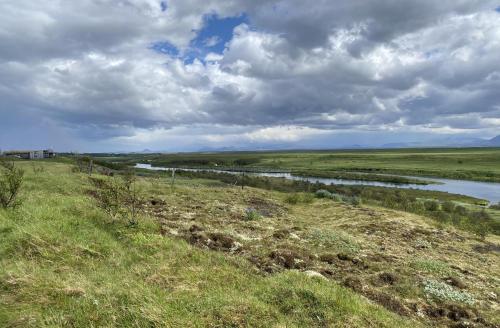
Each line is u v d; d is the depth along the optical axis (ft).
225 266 32.58
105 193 49.34
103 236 35.47
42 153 319.47
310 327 22.77
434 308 34.91
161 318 20.52
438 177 339.57
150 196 79.15
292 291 26.96
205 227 53.21
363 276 41.06
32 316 19.61
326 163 524.93
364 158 639.35
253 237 52.31
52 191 61.57
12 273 23.94
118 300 22.06
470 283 44.60
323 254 46.32
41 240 30.17
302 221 77.97
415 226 81.15
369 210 97.35
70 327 19.25
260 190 135.33
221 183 168.55
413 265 48.16
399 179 298.97
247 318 21.88
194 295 24.70
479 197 204.44
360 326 23.82
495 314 35.63
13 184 43.29
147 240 36.37
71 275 25.34
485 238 83.30
